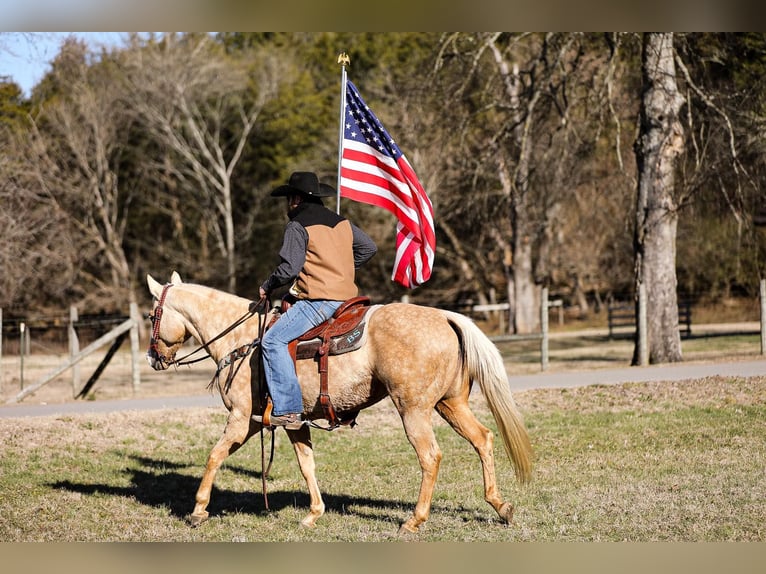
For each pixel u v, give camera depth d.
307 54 43.62
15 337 33.66
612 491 7.71
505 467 9.06
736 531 6.41
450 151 28.98
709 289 37.41
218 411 12.67
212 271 40.56
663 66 17.94
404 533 6.62
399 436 10.91
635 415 11.52
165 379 22.05
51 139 37.06
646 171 18.25
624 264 39.22
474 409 12.10
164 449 10.61
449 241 39.53
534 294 36.41
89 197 38.50
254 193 41.59
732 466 8.48
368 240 7.25
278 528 7.10
